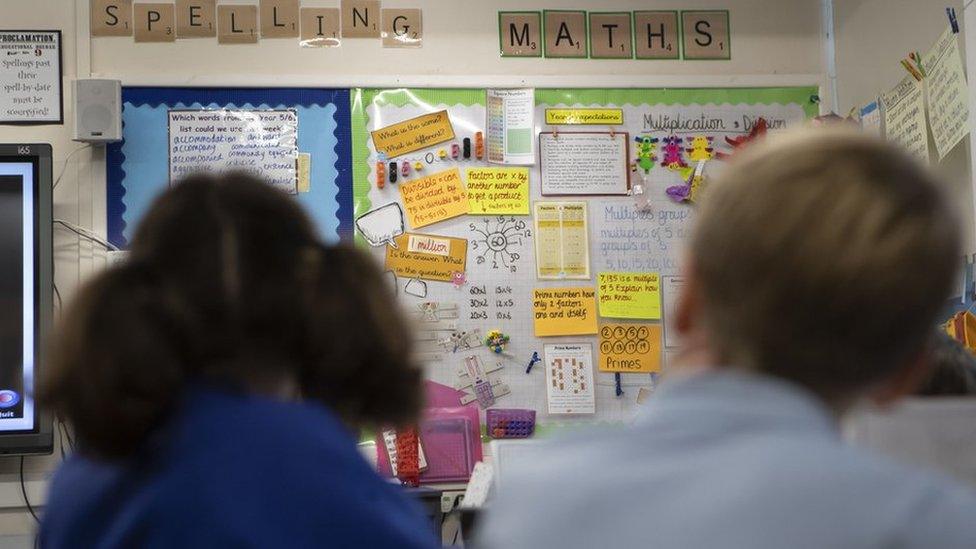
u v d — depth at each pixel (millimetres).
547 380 3270
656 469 667
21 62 3180
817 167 674
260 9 3312
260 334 948
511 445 1912
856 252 645
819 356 665
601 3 3453
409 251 3273
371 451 3145
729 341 694
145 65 3244
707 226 703
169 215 955
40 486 3039
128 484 899
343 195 3271
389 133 3305
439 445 3186
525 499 706
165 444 895
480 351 3262
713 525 623
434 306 3264
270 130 3262
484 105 3352
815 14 3525
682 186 3381
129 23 3252
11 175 3020
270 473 873
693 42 3471
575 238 3330
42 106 3172
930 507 599
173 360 886
